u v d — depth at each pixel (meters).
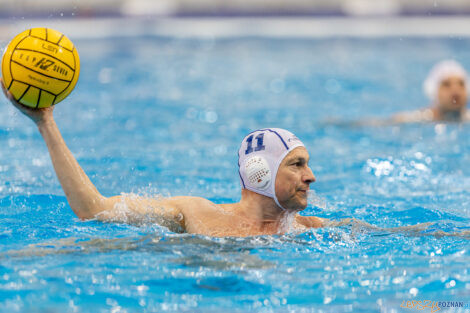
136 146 24.17
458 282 10.84
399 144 25.36
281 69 47.22
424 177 20.42
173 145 24.55
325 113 32.25
